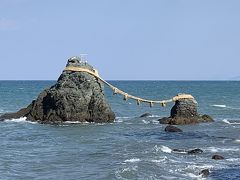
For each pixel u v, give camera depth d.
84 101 64.12
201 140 49.00
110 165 34.62
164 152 40.06
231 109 96.31
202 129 59.12
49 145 45.62
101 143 46.62
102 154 39.50
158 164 34.78
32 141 48.62
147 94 159.38
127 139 49.72
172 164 35.00
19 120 67.06
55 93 64.12
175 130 56.22
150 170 32.78
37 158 38.34
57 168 34.22
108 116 65.44
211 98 137.50
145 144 44.97
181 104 65.56
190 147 43.97
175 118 64.75
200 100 127.25
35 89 196.00
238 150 41.88
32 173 32.66
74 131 56.38
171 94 159.25
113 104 108.50
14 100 117.19
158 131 56.88
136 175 31.30
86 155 39.28
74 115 64.12
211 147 43.78
